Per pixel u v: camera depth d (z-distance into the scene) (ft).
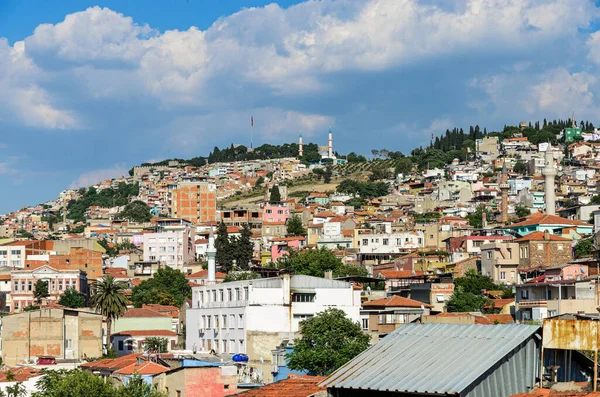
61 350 624.18
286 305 544.21
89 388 334.24
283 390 257.34
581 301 515.91
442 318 435.94
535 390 211.00
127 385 340.39
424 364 223.51
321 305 549.54
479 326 235.81
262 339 531.91
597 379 210.79
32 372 469.16
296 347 432.66
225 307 568.82
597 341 209.97
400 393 217.56
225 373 327.88
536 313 525.75
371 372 228.43
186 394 323.37
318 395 231.91
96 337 640.58
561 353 219.82
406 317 546.26
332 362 420.36
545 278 623.36
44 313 627.46
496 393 212.84
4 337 624.18
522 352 219.20
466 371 212.43
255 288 545.03
